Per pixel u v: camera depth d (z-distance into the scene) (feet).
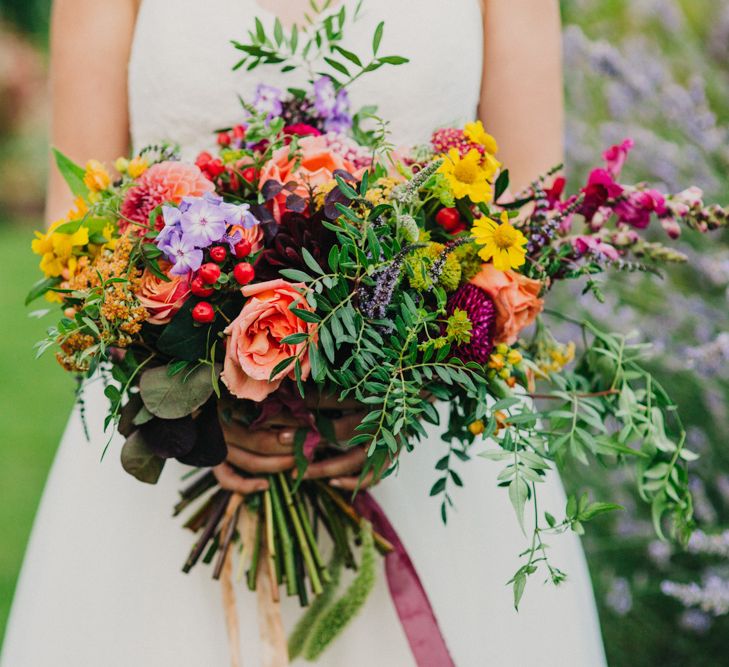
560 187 4.72
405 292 4.16
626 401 4.75
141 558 5.14
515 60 5.64
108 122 5.60
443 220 4.30
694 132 7.97
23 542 10.32
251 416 4.43
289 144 4.56
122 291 4.03
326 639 4.82
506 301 4.21
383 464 4.45
